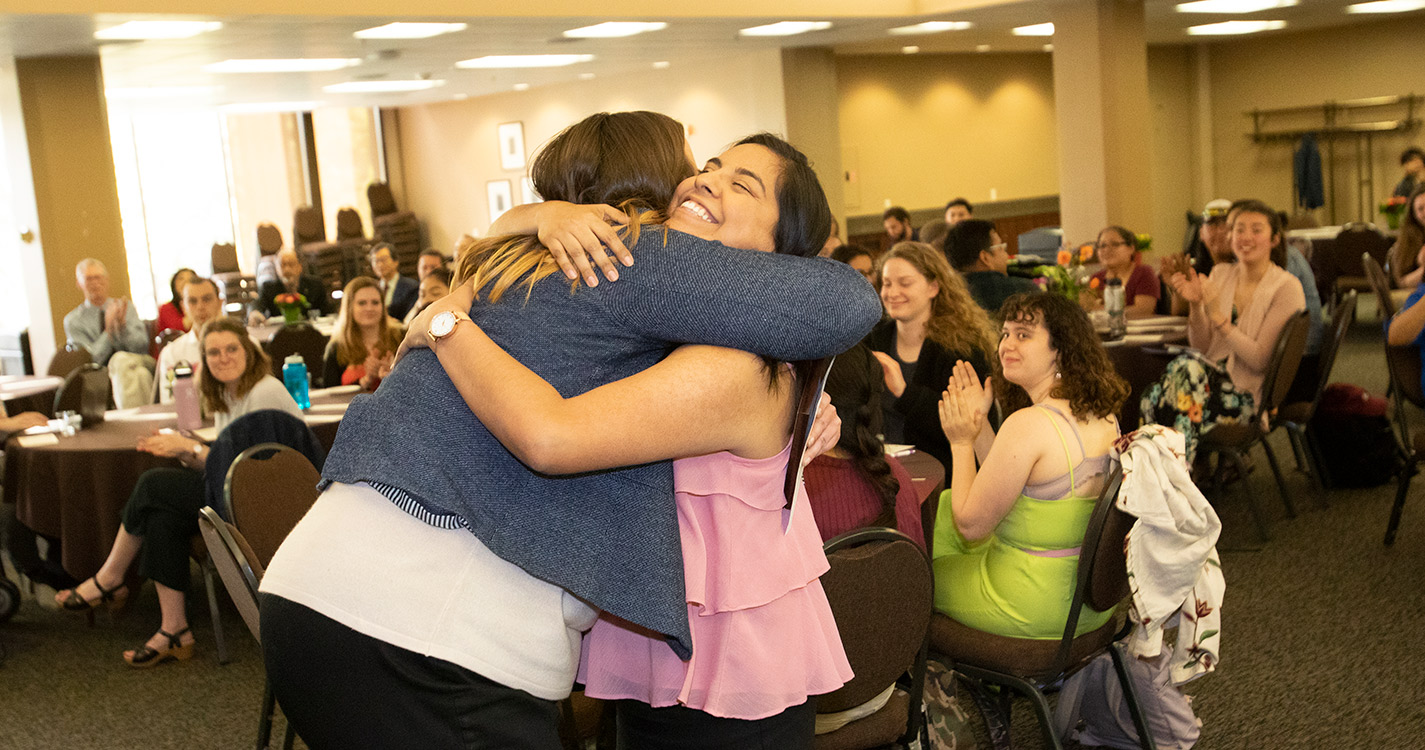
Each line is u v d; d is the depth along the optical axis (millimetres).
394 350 5520
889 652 1884
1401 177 13992
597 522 1216
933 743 2449
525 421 1115
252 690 3582
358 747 1197
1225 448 4355
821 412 1465
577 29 8938
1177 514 2215
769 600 1377
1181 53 15547
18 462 4363
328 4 7281
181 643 3865
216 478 3570
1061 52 10172
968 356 3449
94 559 4270
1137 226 10148
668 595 1233
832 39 11008
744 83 11992
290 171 15141
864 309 1257
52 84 8680
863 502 2084
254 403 4168
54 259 8797
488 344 1179
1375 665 3201
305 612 1185
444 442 1175
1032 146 15016
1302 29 14133
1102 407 2387
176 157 14023
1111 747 2805
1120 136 9969
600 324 1213
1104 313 5180
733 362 1234
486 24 8234
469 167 15531
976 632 2449
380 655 1172
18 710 3523
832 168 11805
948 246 4926
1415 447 4090
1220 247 5785
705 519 1354
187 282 5938
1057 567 2365
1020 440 2361
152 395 6043
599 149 1383
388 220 15055
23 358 9422
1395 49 13805
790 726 1446
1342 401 5023
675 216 1347
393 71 11062
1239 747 2787
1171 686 2635
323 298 10375
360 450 1181
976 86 14281
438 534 1188
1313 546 4277
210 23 7352
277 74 10602
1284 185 15086
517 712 1226
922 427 3430
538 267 1234
